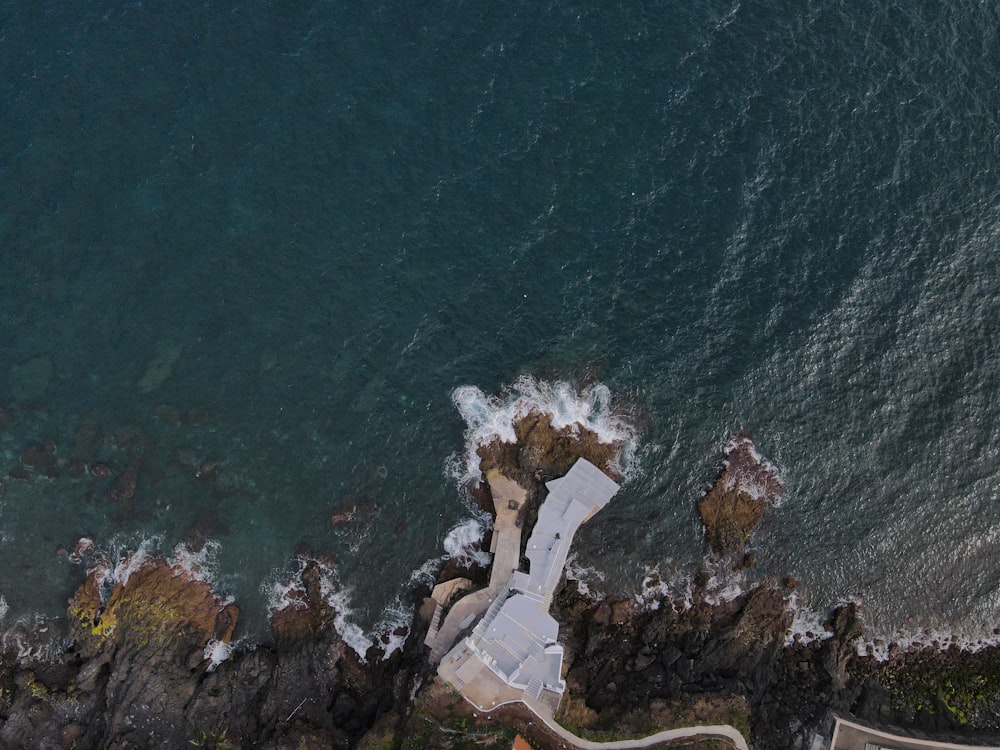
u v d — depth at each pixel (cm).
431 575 6944
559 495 6881
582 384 7256
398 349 7450
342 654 6688
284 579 6944
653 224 7706
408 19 8488
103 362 7438
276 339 7488
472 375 7344
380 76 8262
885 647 6725
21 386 7362
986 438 7125
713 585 6800
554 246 7681
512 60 8288
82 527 7056
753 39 8319
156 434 7250
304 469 7188
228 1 8612
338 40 8412
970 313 7406
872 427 7150
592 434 7112
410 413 7288
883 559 6888
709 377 7262
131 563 6956
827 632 6775
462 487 7106
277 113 8150
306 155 8000
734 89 8119
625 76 8200
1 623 6888
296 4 8581
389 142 8038
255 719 6419
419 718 6159
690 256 7594
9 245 7756
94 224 7806
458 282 7612
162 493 7125
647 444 7112
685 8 8456
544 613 6462
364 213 7812
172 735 6412
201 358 7444
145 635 6694
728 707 6272
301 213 7819
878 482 7038
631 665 6575
